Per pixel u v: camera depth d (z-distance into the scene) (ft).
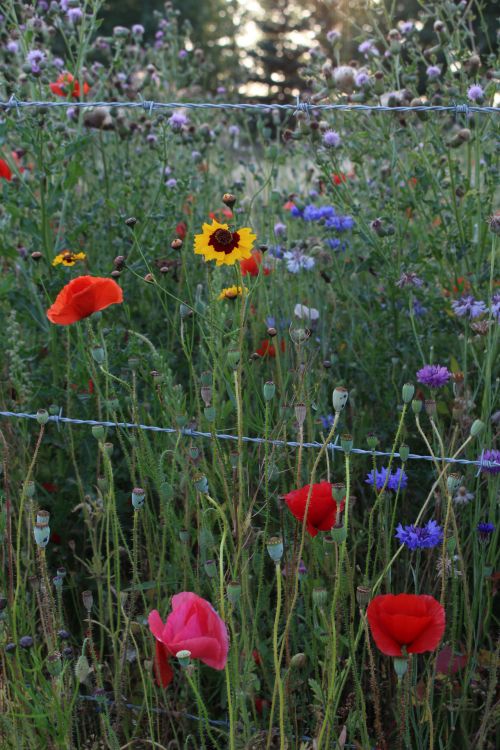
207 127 12.97
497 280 10.19
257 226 12.81
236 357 6.10
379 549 6.93
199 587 6.61
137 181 11.64
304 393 7.42
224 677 6.86
